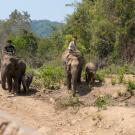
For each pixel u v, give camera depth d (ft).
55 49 190.19
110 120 59.93
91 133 57.93
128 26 139.54
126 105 68.08
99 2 147.43
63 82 83.51
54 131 57.93
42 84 82.99
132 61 137.90
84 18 173.37
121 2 140.46
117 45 140.67
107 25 141.90
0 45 224.53
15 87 77.71
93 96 73.72
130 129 56.65
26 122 60.34
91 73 80.79
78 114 64.69
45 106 69.62
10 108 68.13
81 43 160.66
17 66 77.41
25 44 193.06
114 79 82.33
